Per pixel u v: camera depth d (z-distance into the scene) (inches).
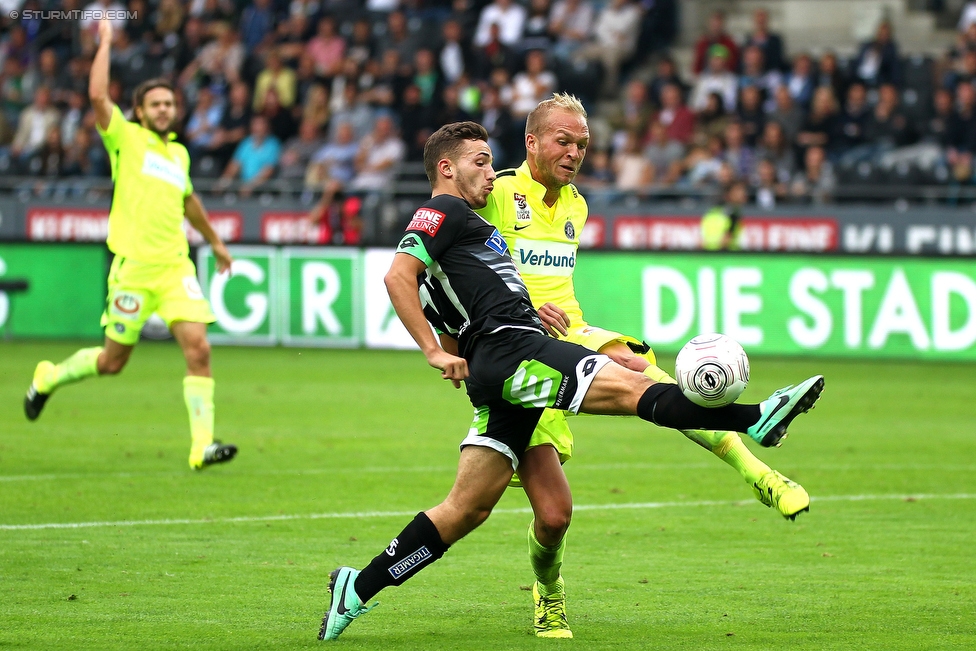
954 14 3388.3
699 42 3048.7
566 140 745.0
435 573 850.8
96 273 2416.3
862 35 3390.7
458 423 1565.0
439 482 1183.6
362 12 3297.2
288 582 810.2
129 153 1171.3
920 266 2127.2
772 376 2017.7
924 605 761.6
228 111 3011.8
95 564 854.5
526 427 666.8
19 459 1280.8
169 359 2268.7
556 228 770.2
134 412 1627.7
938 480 1214.3
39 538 934.4
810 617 732.7
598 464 1307.8
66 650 649.6
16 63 3398.1
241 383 1941.4
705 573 850.1
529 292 768.3
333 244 2357.3
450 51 3083.2
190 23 3309.5
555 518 677.3
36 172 3024.1
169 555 885.8
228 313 2416.3
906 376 2037.4
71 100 3174.2
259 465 1267.2
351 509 1056.8
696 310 2212.1
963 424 1582.2
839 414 1663.4
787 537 966.4
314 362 2210.9
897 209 2445.9
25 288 2402.8
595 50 3161.9
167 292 1170.0
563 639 681.6
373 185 2738.7
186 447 1366.9
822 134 2711.6
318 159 2864.2
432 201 671.1
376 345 2351.1
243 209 2738.7
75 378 1238.3
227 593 780.0
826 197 2527.1
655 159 2758.4
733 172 2652.6
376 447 1382.9
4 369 2026.3
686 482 1202.6
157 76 3230.8
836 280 2165.4
